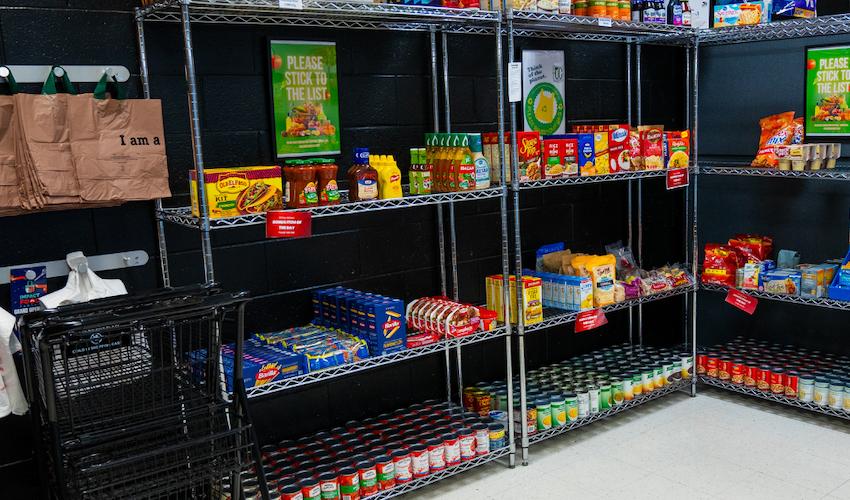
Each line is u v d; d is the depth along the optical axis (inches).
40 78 96.9
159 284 110.0
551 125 151.1
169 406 85.6
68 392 80.1
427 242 138.2
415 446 114.9
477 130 141.4
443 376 143.4
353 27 122.0
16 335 93.4
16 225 98.6
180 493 92.5
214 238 114.6
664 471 121.8
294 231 97.4
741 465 122.8
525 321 124.2
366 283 131.8
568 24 126.0
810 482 116.1
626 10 132.4
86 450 81.0
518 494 116.5
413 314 126.0
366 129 127.8
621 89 162.2
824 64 143.7
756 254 148.1
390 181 110.0
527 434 127.0
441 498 116.3
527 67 145.3
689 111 171.0
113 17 102.2
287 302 123.6
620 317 171.3
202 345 109.4
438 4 114.0
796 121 139.9
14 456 101.3
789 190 155.1
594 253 163.5
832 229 149.2
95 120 93.7
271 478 107.7
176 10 100.0
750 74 158.1
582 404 135.1
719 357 153.8
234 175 95.1
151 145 98.3
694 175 147.5
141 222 107.7
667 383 151.1
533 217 151.9
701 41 159.3
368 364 110.5
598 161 130.8
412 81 132.1
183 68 109.0
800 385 139.2
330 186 104.5
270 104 116.8
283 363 103.0
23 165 90.7
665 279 147.7
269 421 122.8
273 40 115.6
